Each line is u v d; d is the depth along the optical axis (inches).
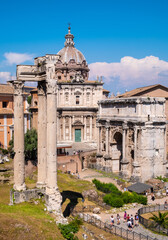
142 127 2529.5
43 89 1397.6
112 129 2935.5
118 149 3038.9
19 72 1334.9
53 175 1290.6
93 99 3774.6
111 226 1491.1
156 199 2154.3
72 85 3666.3
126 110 2721.5
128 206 1940.2
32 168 2313.0
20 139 1321.4
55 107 1283.2
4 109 2763.3
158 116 2610.7
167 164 2770.7
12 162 2226.9
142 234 1440.7
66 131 3671.3
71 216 1560.0
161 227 1510.8
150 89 3516.2
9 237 949.8
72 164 2878.9
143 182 2532.0
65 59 4037.9
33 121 3555.6
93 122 3772.1
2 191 1681.8
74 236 1107.3
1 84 2910.9
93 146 3740.2
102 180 2623.0
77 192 2025.1
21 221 1054.4
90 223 1544.0
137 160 2566.4
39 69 1385.3
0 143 2701.8
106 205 1877.5
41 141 1401.3
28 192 1317.7
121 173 2714.1
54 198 1274.6
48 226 1093.1
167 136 3474.4
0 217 1047.0
